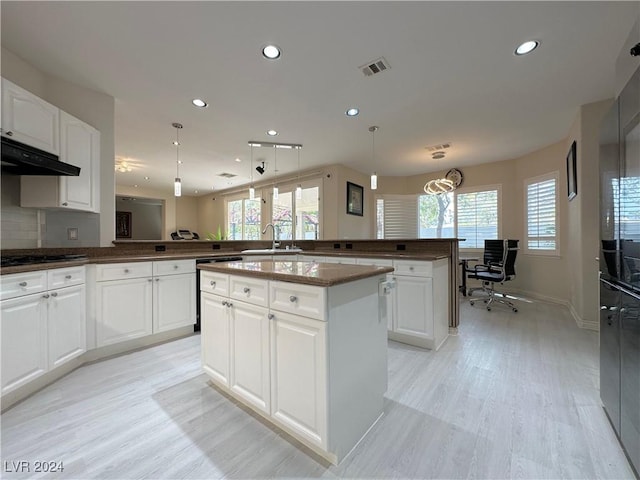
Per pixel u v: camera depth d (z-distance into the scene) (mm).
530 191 4664
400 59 2252
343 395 1315
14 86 1877
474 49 2133
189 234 8297
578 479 1170
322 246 4445
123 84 2596
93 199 2580
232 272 1652
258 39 2020
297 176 5961
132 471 1211
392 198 6242
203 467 1238
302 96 2830
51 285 1932
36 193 2258
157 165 5367
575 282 3451
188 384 1945
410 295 2617
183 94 2777
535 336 2844
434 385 1930
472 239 5434
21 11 1744
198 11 1760
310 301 1279
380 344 1610
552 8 1748
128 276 2508
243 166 5449
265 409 1485
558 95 2836
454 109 3117
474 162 5230
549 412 1614
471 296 4719
